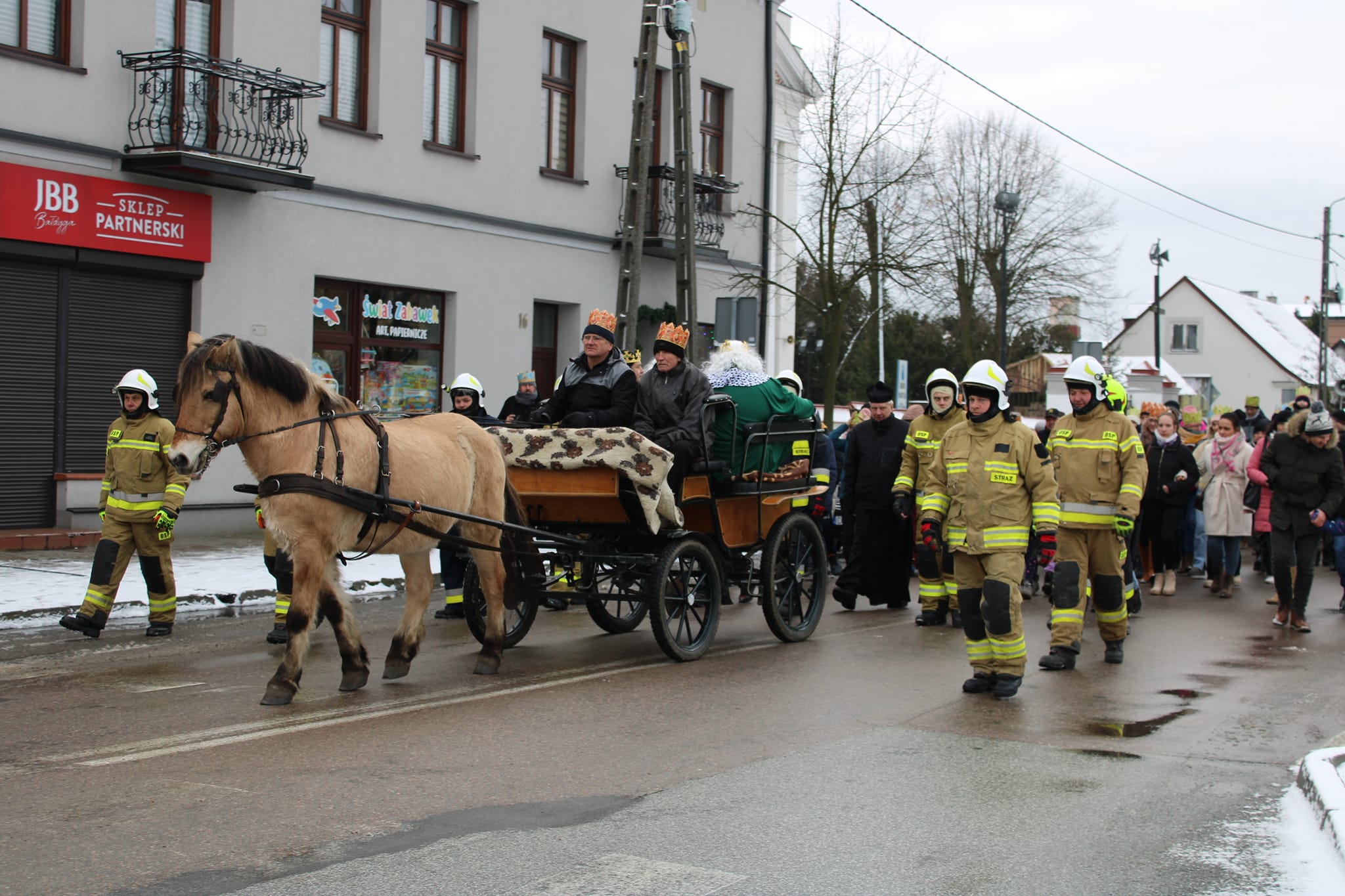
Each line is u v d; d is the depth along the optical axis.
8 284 14.55
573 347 21.98
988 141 49.91
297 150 17.16
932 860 4.98
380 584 13.09
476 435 8.69
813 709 7.73
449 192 19.45
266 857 4.87
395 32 18.50
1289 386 69.06
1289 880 4.81
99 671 8.59
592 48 21.88
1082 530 9.45
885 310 45.72
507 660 9.29
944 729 7.25
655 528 8.55
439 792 5.78
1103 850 5.13
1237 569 14.13
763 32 25.97
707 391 9.31
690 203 19.06
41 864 4.75
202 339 7.45
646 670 8.93
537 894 4.54
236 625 10.74
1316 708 8.02
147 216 15.48
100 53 15.03
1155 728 7.36
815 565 10.77
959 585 8.39
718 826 5.36
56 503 15.08
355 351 18.42
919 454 10.93
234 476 16.62
